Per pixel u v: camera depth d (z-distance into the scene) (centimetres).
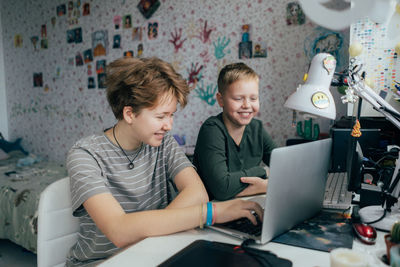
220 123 125
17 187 217
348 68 96
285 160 71
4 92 362
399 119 88
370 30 139
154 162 102
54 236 94
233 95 119
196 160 129
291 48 196
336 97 171
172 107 87
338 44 180
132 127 89
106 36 275
